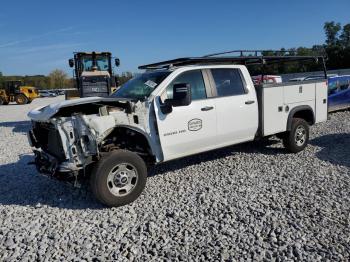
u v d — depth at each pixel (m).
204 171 6.40
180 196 5.21
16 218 4.71
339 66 51.19
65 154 4.73
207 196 5.13
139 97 5.54
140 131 5.20
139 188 5.04
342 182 5.45
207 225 4.21
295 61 8.03
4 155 8.77
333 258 3.38
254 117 6.59
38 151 5.46
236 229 4.06
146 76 6.12
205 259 3.50
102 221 4.48
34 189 5.91
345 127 10.21
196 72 5.95
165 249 3.71
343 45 51.97
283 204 4.71
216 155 7.49
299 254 3.47
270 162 6.79
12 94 36.72
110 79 15.21
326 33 53.16
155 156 5.42
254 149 7.88
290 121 7.15
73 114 4.75
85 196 5.42
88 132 4.71
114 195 4.83
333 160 6.70
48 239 4.07
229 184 5.63
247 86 6.54
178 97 5.24
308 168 6.28
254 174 6.09
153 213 4.64
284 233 3.91
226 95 6.22
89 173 5.07
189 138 5.71
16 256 3.72
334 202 4.68
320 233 3.86
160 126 5.36
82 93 14.47
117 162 4.81
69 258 3.63
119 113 5.00
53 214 4.79
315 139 8.77
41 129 5.48
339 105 13.23
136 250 3.72
